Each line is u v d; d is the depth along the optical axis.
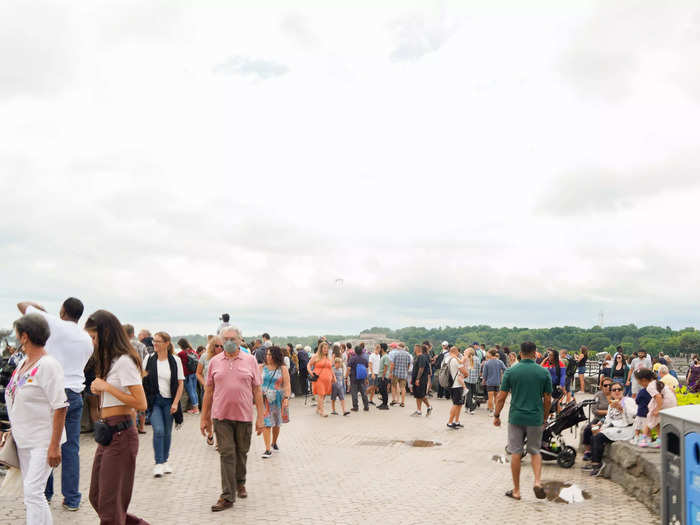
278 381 11.23
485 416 17.94
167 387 8.94
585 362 26.23
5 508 6.64
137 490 8.02
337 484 8.86
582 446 11.72
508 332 87.62
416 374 17.81
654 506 7.65
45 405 5.28
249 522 6.69
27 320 5.30
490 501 8.09
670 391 9.11
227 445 7.32
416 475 9.71
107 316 5.39
